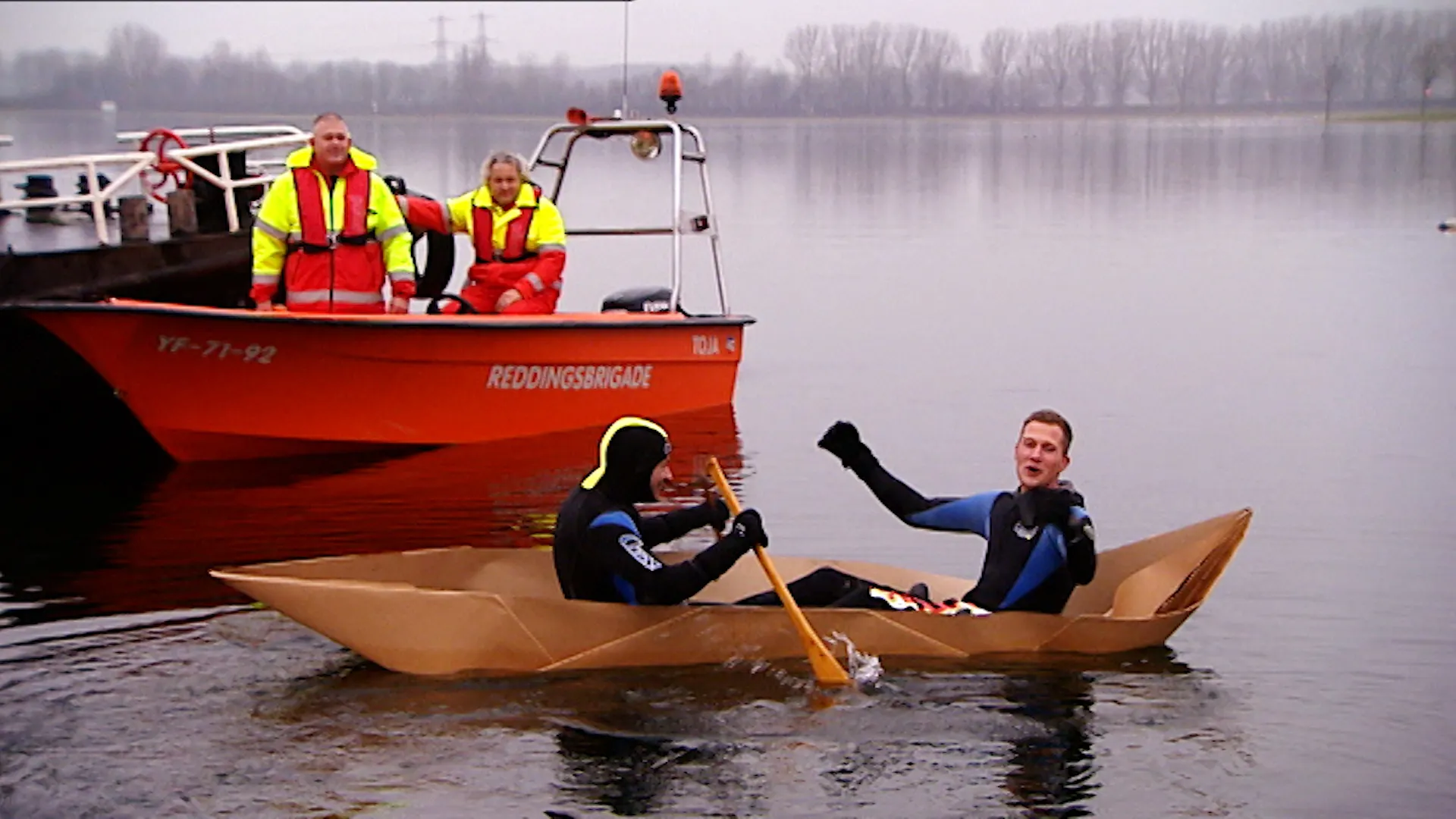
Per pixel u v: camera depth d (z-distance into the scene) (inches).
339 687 204.2
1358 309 589.9
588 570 214.5
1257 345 510.3
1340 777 182.4
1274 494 317.1
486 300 380.2
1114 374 459.5
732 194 1231.5
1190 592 232.1
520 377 366.6
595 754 185.5
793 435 376.5
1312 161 1785.2
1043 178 1492.4
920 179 1476.4
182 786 175.2
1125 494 319.3
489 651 208.4
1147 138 2728.8
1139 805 174.6
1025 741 191.5
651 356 387.5
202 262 401.4
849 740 190.4
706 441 368.8
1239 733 194.5
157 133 401.7
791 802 174.1
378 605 205.2
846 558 275.6
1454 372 457.7
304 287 347.9
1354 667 218.1
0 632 225.3
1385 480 328.2
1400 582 257.0
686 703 201.2
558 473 336.2
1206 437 372.8
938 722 196.4
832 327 556.7
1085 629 221.8
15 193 571.2
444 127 2886.3
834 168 1672.0
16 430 380.5
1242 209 1090.1
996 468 343.3
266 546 276.8
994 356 493.7
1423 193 1237.7
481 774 179.8
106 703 198.1
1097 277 700.7
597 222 879.7
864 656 216.2
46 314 324.5
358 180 348.2
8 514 299.4
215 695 201.5
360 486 324.2
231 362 336.8
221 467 344.2
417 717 195.3
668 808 171.9
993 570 229.3
